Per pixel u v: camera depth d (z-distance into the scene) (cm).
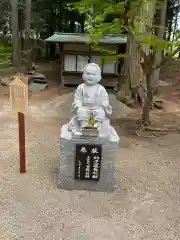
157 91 1190
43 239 362
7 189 465
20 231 374
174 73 1574
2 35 1925
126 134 756
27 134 717
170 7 1582
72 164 460
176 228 392
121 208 431
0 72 1355
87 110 455
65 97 1029
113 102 974
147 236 375
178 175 541
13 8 1394
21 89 472
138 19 683
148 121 798
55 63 1778
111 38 1162
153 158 614
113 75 1184
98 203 441
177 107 1041
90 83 463
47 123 816
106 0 538
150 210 429
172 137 742
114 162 458
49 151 622
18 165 548
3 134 709
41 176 512
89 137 445
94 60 1179
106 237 370
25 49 1395
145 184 504
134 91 1005
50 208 423
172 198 463
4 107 943
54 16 1831
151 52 694
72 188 476
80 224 392
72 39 1162
